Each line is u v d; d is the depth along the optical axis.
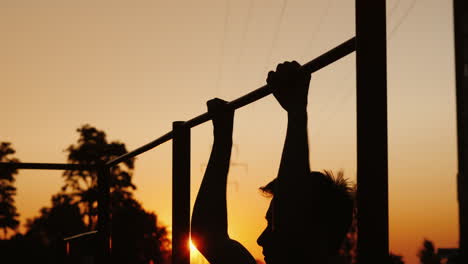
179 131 2.39
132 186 39.09
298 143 1.41
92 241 4.59
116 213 33.16
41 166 4.15
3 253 6.44
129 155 3.42
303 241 1.37
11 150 39.69
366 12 1.16
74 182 38.91
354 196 1.61
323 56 1.35
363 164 1.13
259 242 1.60
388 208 1.12
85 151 43.25
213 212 1.92
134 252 26.92
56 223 36.91
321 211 1.56
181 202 2.38
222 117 2.00
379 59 1.15
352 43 1.29
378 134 1.13
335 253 1.56
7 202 39.16
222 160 1.98
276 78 1.46
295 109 1.43
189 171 2.40
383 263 1.11
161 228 31.81
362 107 1.15
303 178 1.39
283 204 1.38
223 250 1.86
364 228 1.12
